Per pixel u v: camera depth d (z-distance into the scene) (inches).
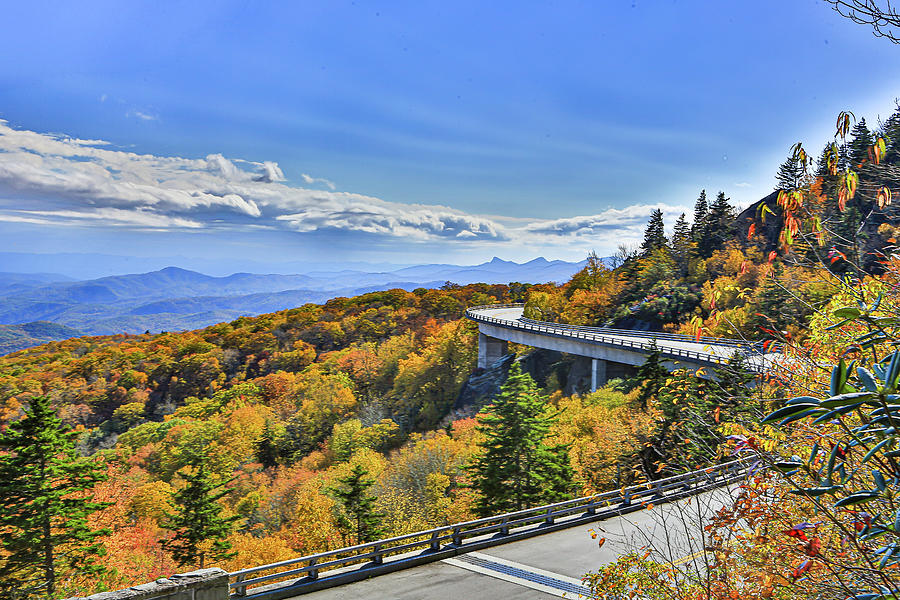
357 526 1380.4
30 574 1126.4
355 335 5472.4
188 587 400.5
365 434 3149.6
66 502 1159.6
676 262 3700.8
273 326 6038.4
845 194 179.2
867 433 99.3
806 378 217.6
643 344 2096.5
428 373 3895.2
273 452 3368.6
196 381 4901.6
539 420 1312.7
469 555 660.1
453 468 2006.6
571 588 544.7
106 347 6441.9
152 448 3041.3
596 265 4665.4
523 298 6678.2
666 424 752.3
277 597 547.2
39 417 1139.9
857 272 181.5
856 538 127.6
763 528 244.5
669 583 357.1
